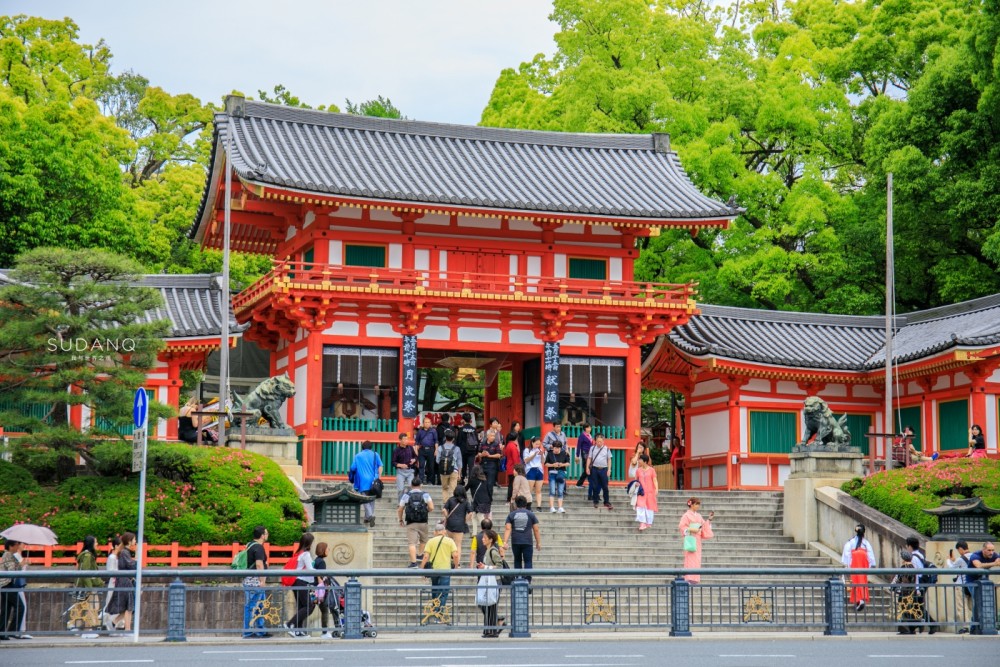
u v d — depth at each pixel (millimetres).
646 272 58688
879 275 58906
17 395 32875
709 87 59281
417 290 42781
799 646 23344
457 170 47312
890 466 42625
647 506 36656
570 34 62062
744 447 47250
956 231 55562
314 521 30469
